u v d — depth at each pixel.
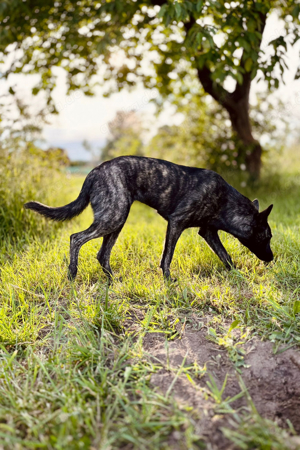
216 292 3.22
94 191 3.49
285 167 11.45
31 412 1.94
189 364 2.38
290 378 2.24
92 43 7.73
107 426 1.79
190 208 3.51
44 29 7.59
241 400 2.08
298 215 5.83
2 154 6.08
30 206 3.52
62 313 3.09
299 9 5.20
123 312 3.01
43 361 2.41
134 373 2.29
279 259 3.88
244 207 3.64
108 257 3.82
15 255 4.19
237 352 2.46
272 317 2.81
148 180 3.52
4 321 2.80
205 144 9.61
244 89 8.11
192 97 9.77
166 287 3.32
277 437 1.73
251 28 5.46
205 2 5.06
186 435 1.74
